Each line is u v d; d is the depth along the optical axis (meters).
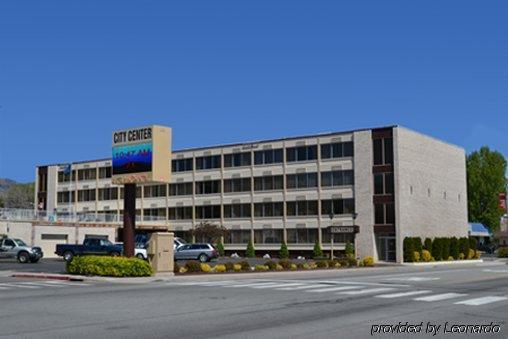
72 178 92.25
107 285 26.41
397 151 64.69
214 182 79.06
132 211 34.12
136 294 20.98
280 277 34.12
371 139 66.38
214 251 57.31
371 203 65.81
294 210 72.06
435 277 32.97
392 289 23.58
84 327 13.05
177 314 15.27
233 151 77.50
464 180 79.94
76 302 18.09
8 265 45.78
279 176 73.56
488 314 15.42
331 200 69.25
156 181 33.16
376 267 51.28
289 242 72.06
